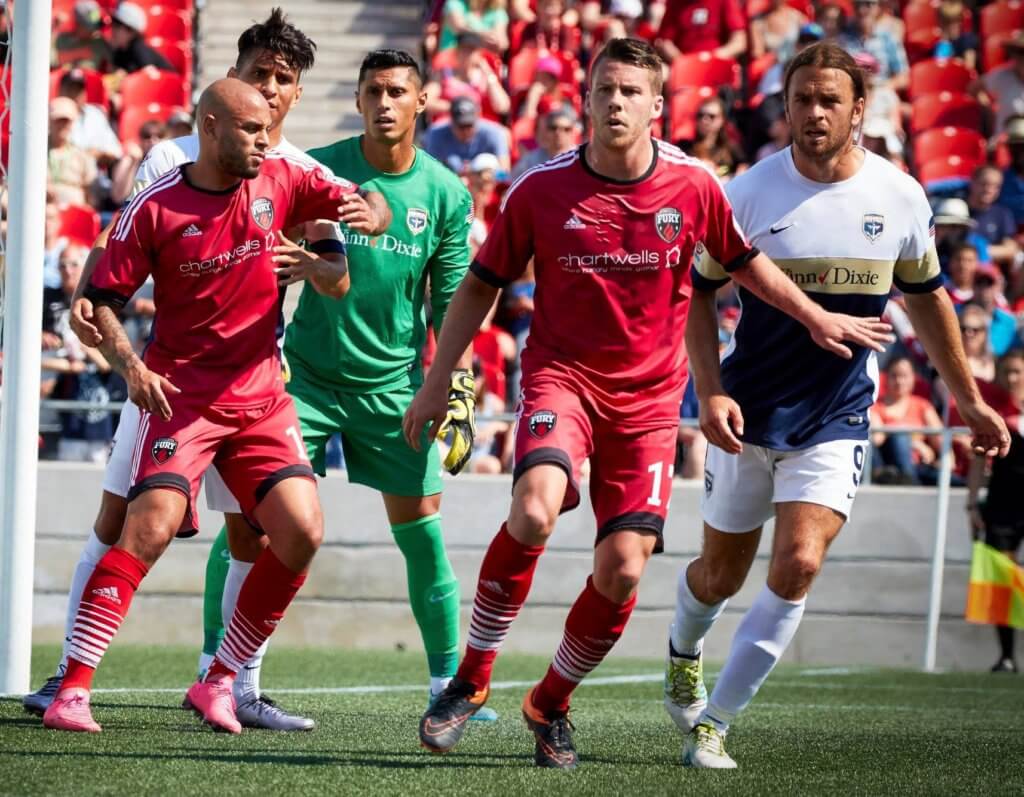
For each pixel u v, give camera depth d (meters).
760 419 15.48
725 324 35.50
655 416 14.45
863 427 15.52
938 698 26.19
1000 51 51.47
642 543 14.08
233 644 15.98
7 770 12.79
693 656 16.77
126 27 47.97
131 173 41.78
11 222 19.11
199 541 33.38
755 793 13.05
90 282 15.16
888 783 14.02
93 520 33.12
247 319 15.55
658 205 14.19
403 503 19.59
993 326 38.56
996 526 32.19
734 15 48.66
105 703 18.89
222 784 12.56
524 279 36.38
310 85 49.44
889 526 33.84
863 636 33.88
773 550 15.20
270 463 15.62
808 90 15.05
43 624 33.09
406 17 52.09
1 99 21.14
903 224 15.59
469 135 42.50
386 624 33.50
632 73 13.92
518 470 14.02
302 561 15.56
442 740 14.16
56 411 34.06
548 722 14.48
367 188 19.11
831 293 15.62
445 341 14.73
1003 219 43.69
